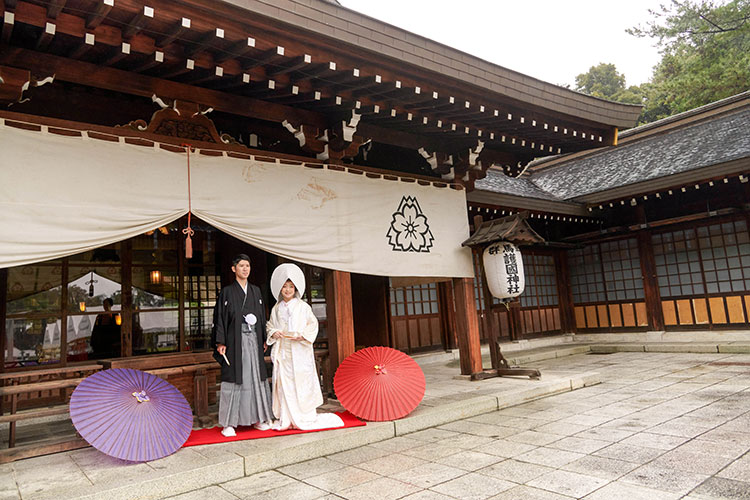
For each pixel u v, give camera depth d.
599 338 11.45
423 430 4.38
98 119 4.85
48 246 3.62
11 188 3.53
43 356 5.35
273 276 4.38
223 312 3.98
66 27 3.22
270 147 6.12
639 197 10.24
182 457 3.40
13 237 3.49
